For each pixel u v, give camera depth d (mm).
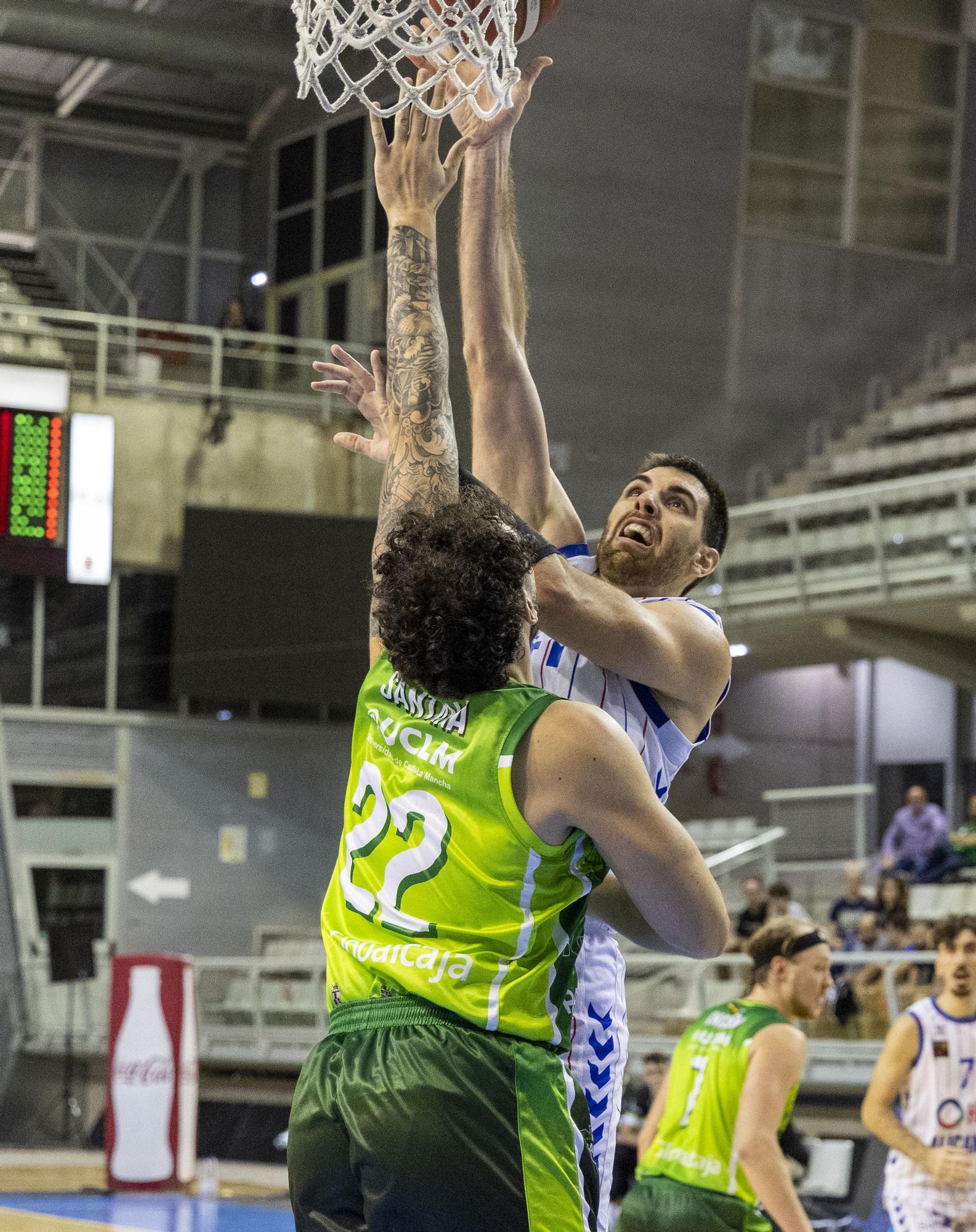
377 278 15242
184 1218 7957
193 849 14781
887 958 8539
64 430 13656
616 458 12055
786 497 13609
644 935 1789
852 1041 8703
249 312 16922
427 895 1571
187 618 13977
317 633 14008
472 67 2121
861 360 14242
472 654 1566
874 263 14430
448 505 1645
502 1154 1494
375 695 1671
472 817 1551
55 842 14352
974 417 13984
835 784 15375
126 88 16516
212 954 14680
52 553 13789
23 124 16641
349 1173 1544
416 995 1551
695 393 12906
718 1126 3244
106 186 17125
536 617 1684
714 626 2031
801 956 3383
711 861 12406
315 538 14117
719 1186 3240
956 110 14625
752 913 10250
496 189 2293
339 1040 1601
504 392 2268
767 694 15117
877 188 14367
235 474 14836
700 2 12734
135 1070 9148
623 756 1544
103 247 17094
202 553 14031
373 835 1625
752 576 13266
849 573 12344
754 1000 3430
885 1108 4039
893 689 15375
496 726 1557
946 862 10602
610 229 11992
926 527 12062
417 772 1591
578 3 11250
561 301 11797
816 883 12133
